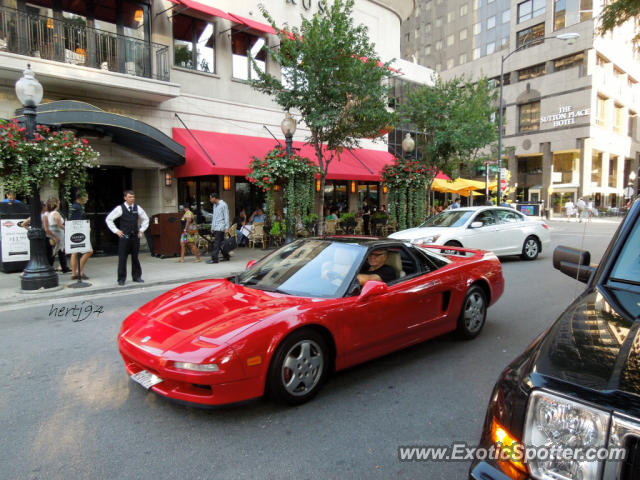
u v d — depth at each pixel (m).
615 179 50.38
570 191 44.06
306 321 3.29
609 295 2.13
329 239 4.59
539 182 47.78
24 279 7.69
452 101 18.12
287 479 2.48
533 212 37.47
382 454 2.72
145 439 2.90
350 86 11.51
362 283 3.93
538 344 1.84
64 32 11.79
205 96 14.83
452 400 3.49
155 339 3.16
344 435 2.95
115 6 12.69
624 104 49.12
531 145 46.78
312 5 17.64
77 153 8.24
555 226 27.83
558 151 44.53
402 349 4.40
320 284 3.93
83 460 2.66
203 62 14.91
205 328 3.17
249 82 12.35
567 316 2.01
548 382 1.49
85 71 11.29
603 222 33.12
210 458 2.68
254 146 15.02
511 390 1.63
